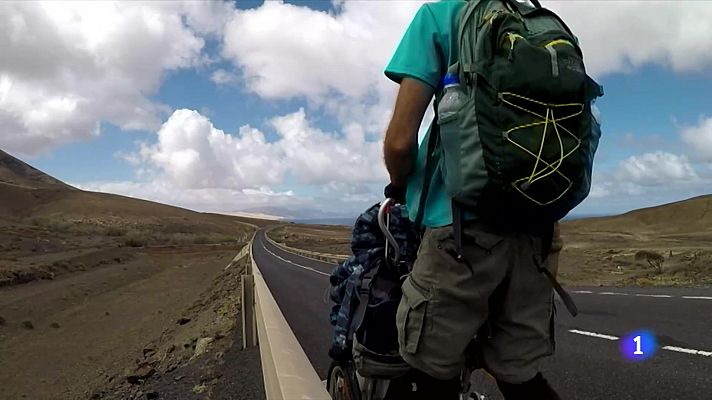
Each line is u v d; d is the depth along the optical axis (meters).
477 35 1.79
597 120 1.89
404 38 1.98
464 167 1.72
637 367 5.46
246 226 192.00
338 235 143.38
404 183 2.07
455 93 1.78
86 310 27.97
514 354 1.97
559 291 1.97
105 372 14.91
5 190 156.62
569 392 4.78
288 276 26.27
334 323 2.74
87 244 71.31
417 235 2.21
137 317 25.61
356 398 2.56
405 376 2.25
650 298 10.98
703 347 6.14
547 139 1.65
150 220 156.00
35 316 26.08
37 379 15.62
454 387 2.26
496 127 1.67
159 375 9.88
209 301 22.47
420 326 1.93
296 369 2.57
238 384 6.62
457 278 1.86
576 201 1.77
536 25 1.83
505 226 1.78
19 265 39.41
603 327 7.88
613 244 69.56
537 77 1.66
